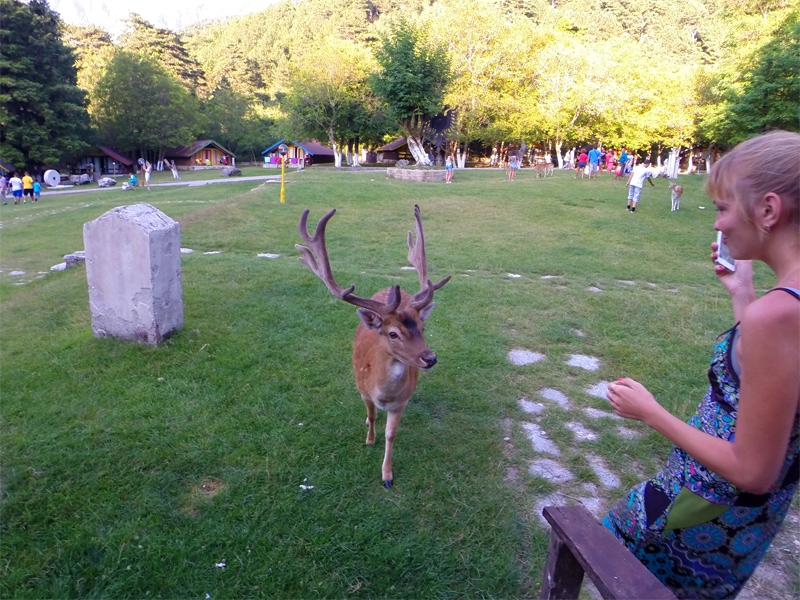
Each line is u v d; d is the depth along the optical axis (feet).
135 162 191.11
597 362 19.35
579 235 44.70
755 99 68.18
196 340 19.49
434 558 10.42
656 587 4.98
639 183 55.11
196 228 43.47
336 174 96.27
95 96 180.45
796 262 4.72
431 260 34.91
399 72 89.30
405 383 12.14
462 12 135.33
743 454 4.58
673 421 5.23
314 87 139.33
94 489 12.01
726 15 81.71
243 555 10.41
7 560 10.15
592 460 13.74
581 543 5.65
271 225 45.80
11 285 33.58
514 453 13.87
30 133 138.21
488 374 17.97
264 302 23.90
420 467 13.10
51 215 67.77
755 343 4.42
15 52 135.85
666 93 141.59
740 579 5.72
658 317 23.72
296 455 13.38
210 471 12.77
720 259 6.79
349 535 10.93
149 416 14.90
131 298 18.61
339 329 21.24
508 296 26.18
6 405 15.40
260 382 16.90
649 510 5.92
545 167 100.83
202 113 209.97
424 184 75.05
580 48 143.13
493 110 142.10
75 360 17.95
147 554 10.34
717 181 5.24
